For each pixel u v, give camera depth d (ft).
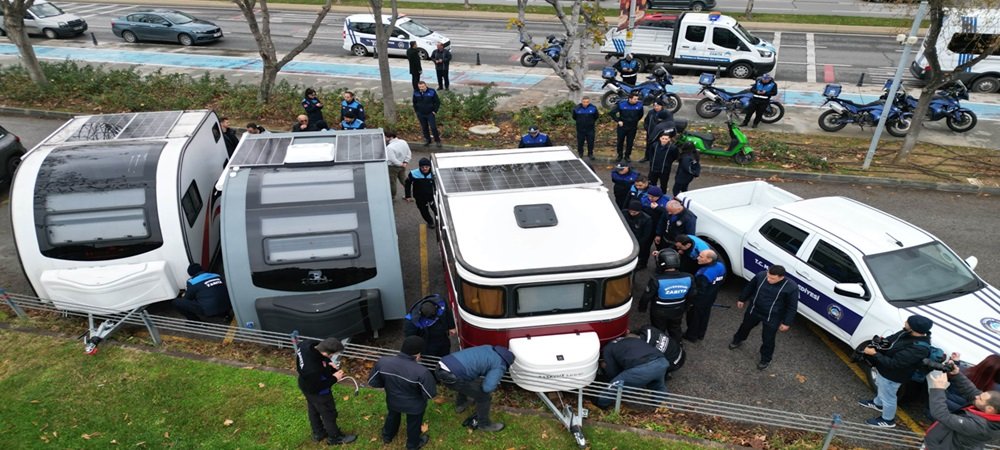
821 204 28.50
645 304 23.80
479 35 90.17
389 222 24.80
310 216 24.56
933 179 42.80
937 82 42.09
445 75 61.62
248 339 24.85
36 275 25.96
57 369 23.65
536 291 21.16
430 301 21.99
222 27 93.97
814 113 57.41
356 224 24.63
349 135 31.07
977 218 37.91
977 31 56.13
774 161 46.44
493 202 24.23
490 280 20.52
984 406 15.96
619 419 21.80
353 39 77.20
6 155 39.83
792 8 108.06
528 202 24.17
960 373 18.33
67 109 56.95
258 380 23.20
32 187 25.89
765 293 23.13
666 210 29.63
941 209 39.19
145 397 22.24
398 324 27.81
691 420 22.02
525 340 21.65
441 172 27.27
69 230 25.58
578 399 21.67
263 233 24.12
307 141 30.25
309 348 18.25
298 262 24.18
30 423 20.94
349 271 24.53
